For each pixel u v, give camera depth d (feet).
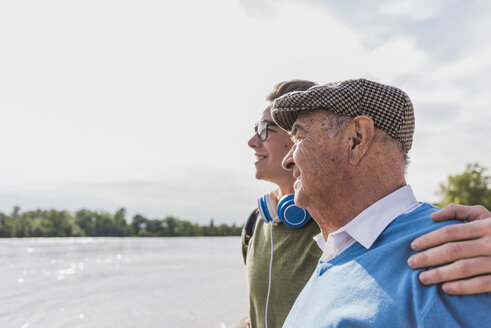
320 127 3.60
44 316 39.04
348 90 3.51
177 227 549.95
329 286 3.41
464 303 2.60
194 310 42.14
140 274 77.15
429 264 2.79
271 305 6.10
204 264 100.83
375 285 3.00
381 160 3.50
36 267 89.97
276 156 6.66
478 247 2.65
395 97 3.46
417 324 2.65
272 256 6.23
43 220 422.41
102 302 46.93
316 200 3.75
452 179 168.76
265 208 6.48
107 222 486.38
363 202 3.54
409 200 3.50
